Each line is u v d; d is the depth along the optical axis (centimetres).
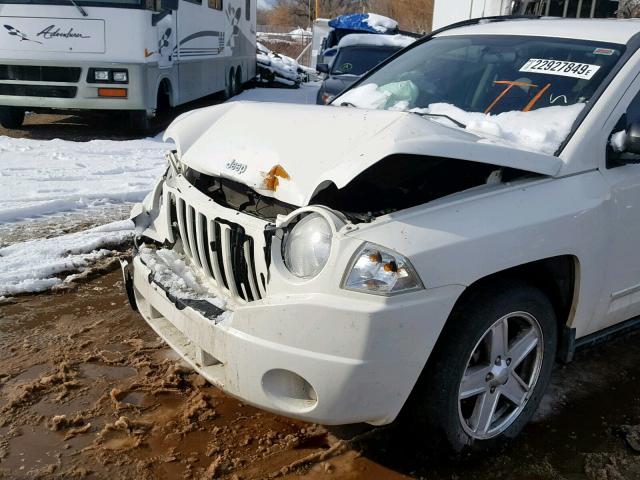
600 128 312
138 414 316
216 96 1647
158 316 331
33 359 362
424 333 249
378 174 283
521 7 974
